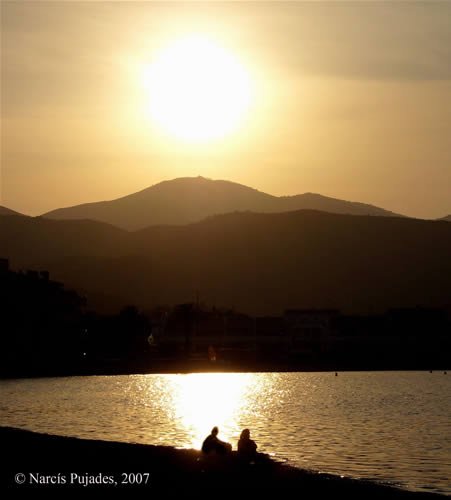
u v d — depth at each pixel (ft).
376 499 150.92
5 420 313.94
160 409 366.63
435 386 527.81
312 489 152.87
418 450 237.66
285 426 303.07
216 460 155.63
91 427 292.40
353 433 279.69
